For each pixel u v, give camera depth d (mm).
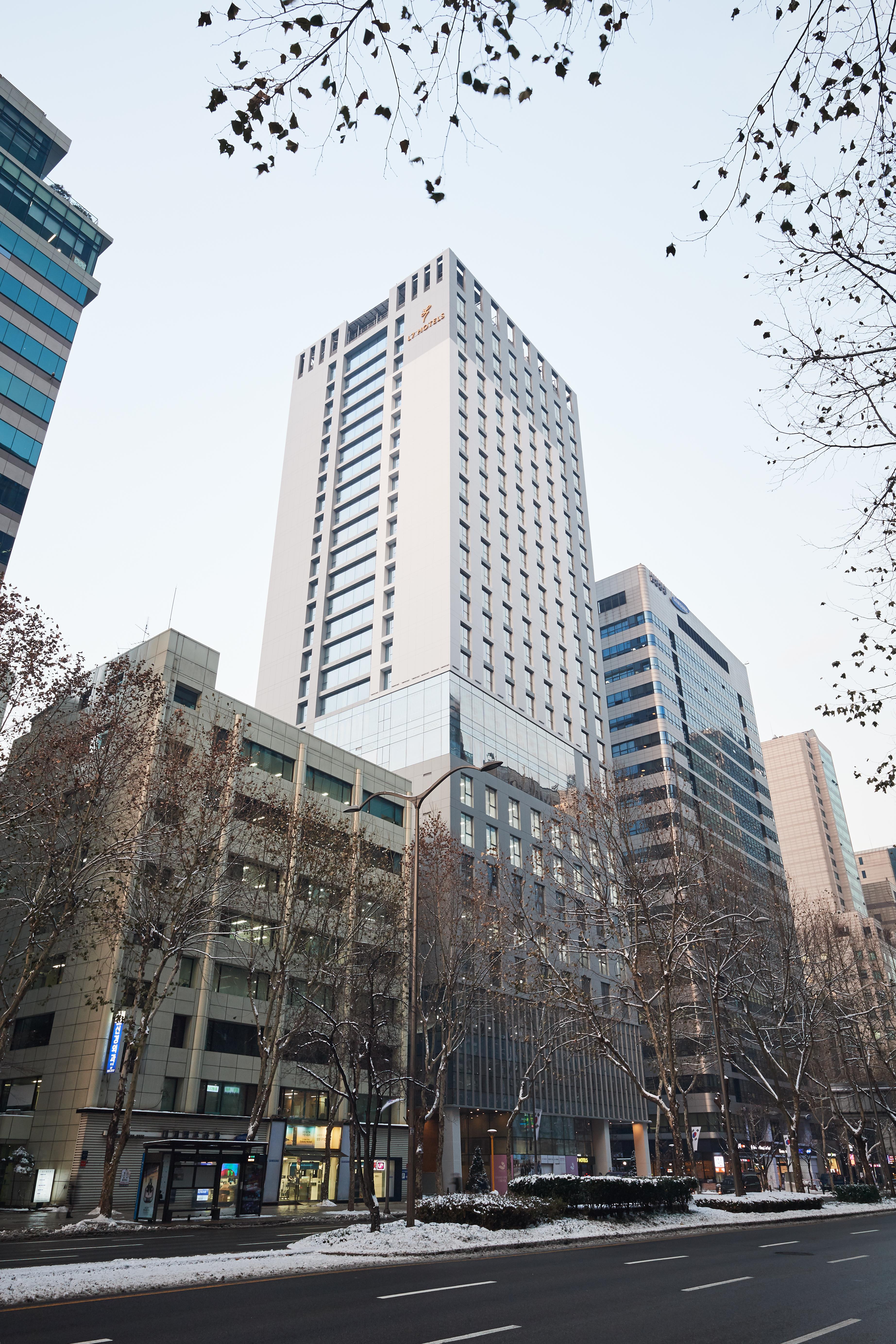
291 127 7820
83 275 64000
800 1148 87625
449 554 81062
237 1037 45062
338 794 59094
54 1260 17750
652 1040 36125
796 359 11648
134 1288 12953
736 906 42500
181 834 34469
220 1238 24859
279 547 100125
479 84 7703
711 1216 29656
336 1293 12867
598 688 103750
